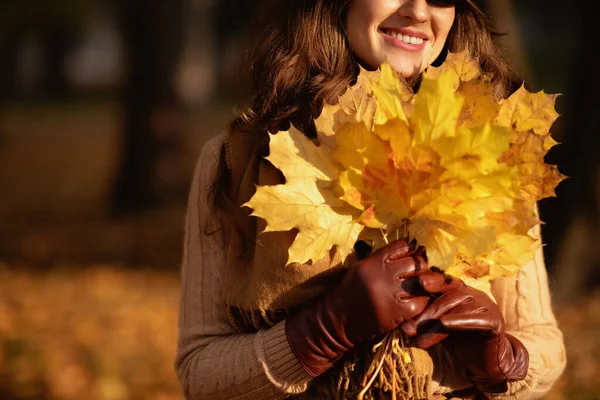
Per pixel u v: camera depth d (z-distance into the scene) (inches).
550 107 85.4
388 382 85.3
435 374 89.8
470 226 79.7
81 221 585.3
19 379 266.8
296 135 84.4
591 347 274.7
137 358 296.7
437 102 77.0
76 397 262.1
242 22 1344.7
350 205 83.4
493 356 84.7
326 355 84.4
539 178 85.0
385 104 82.0
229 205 96.3
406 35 95.3
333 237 82.5
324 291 87.3
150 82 594.9
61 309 355.6
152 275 448.8
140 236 535.2
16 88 1804.9
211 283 98.3
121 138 612.1
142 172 597.3
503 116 85.8
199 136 1055.0
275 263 88.0
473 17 103.4
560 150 343.0
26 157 957.2
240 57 114.7
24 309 353.7
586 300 329.7
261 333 89.9
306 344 84.6
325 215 82.7
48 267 457.7
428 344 80.9
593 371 255.9
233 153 95.6
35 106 1696.6
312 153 84.3
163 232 542.9
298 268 87.1
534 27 1590.8
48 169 866.1
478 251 78.4
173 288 420.5
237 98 114.4
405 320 81.4
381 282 81.3
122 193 600.4
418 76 96.0
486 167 77.1
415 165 78.5
